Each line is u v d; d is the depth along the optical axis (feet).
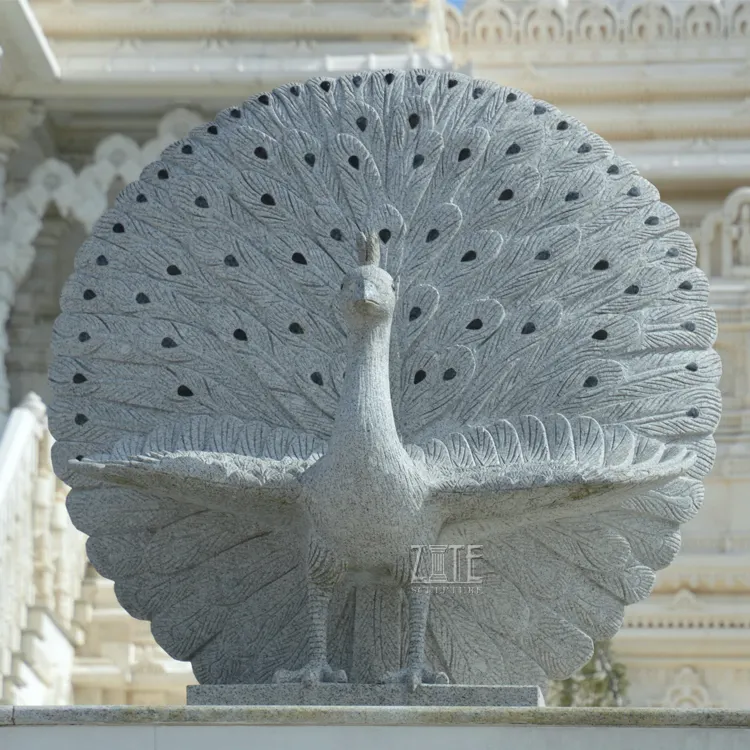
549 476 51.65
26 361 100.22
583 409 55.26
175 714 48.21
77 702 84.12
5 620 76.43
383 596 54.29
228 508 53.26
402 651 54.19
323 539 51.49
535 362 55.83
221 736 48.16
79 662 84.74
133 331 57.06
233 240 57.93
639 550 54.90
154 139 98.48
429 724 47.98
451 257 57.41
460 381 55.67
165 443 55.31
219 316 57.11
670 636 88.38
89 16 98.07
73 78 95.76
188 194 58.49
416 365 56.18
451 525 52.70
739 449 91.30
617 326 56.18
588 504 52.54
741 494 90.79
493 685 51.78
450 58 98.94
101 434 56.29
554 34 109.70
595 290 56.80
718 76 107.65
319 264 57.57
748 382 92.32
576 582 54.85
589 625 54.75
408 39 99.60
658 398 55.42
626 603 54.90
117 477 52.54
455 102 59.88
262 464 52.49
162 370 56.70
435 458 53.83
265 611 55.26
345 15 98.84
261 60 97.50
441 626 54.80
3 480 77.25
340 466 50.75
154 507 55.52
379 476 50.62
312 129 59.67
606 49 109.09
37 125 97.91
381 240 57.77
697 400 55.52
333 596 54.65
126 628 85.40
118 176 97.86
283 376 56.39
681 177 104.99
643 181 58.65
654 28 108.99
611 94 108.68
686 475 55.01
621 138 108.17
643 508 54.75
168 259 57.82
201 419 55.98
